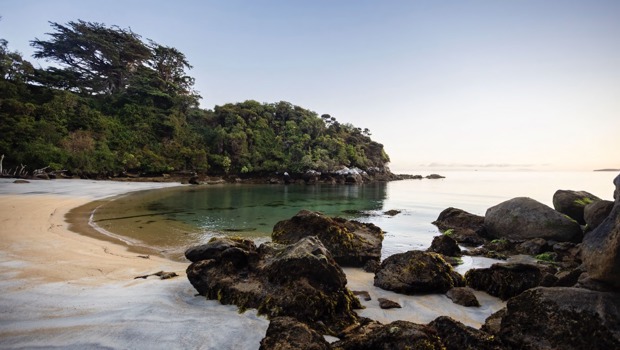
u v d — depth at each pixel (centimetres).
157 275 916
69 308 632
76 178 4928
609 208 1415
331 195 4353
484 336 511
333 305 658
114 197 3098
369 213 2645
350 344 507
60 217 1886
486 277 884
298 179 7569
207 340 523
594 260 510
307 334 479
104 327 550
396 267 905
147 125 6775
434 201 3647
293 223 1319
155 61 8644
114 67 7825
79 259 1038
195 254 848
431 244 1425
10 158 4606
